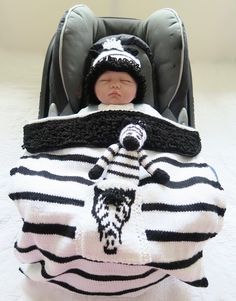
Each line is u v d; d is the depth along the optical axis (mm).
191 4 1614
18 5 1594
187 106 1101
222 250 1098
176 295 986
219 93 1626
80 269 828
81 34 1051
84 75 1049
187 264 791
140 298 972
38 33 1677
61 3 1594
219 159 1356
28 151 892
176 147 895
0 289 978
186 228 775
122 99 944
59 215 769
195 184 829
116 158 816
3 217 1117
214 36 1706
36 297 967
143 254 744
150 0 1598
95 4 1604
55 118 913
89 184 805
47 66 1081
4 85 1537
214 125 1484
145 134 842
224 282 1027
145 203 786
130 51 1022
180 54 1056
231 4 1617
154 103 1079
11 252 1048
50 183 805
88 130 881
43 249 792
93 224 743
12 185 830
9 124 1387
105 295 906
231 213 1191
